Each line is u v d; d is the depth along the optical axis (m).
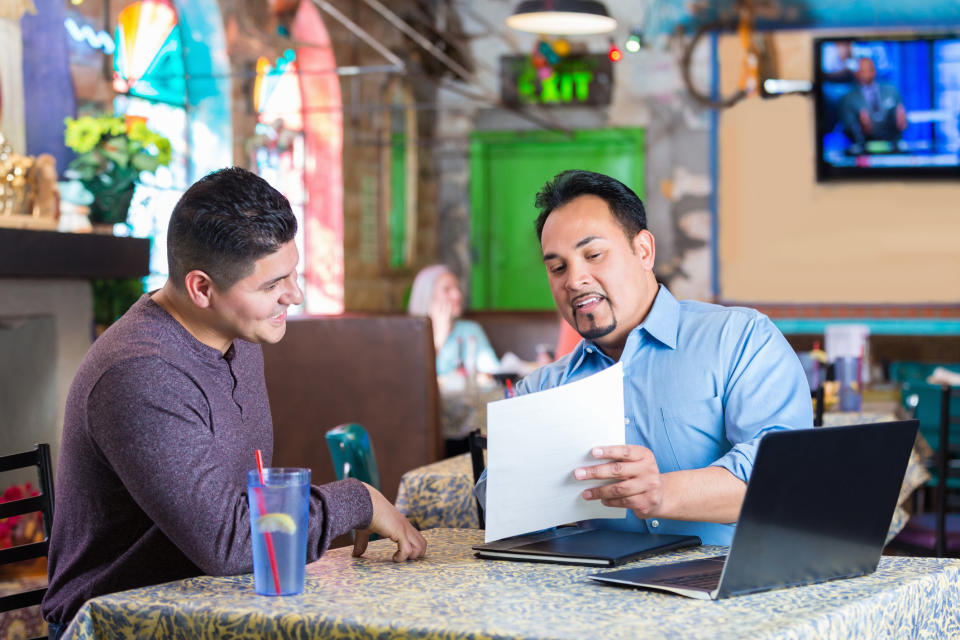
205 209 1.50
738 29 7.75
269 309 1.54
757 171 7.82
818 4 7.60
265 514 1.28
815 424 3.28
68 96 4.12
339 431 2.18
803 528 1.28
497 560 1.50
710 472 1.51
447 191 8.26
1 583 3.15
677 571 1.34
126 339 1.51
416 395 3.91
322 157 6.46
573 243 1.67
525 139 8.14
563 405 1.42
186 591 1.32
